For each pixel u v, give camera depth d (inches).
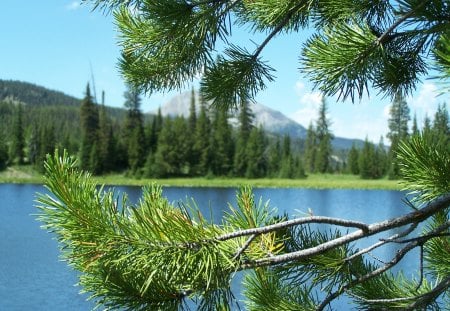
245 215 64.1
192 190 2977.4
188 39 73.4
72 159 49.9
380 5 70.9
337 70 63.2
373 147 3971.5
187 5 70.9
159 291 53.7
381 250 724.0
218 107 87.9
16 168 3964.1
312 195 2800.2
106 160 3567.9
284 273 71.7
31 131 4148.6
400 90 77.5
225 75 83.8
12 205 2134.6
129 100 3713.1
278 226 54.7
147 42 74.5
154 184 56.9
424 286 82.6
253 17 82.1
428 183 78.9
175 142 3730.3
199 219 54.2
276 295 70.6
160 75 80.4
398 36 65.4
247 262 56.1
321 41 64.1
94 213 48.6
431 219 84.9
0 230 1453.0
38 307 730.2
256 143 3850.9
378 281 78.2
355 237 58.3
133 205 51.9
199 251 49.9
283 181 3722.9
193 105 3917.3
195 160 3786.9
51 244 1238.9
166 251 49.7
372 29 66.4
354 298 76.2
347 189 3366.1
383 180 3838.6
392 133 2146.9
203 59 78.4
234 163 3826.3
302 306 70.1
